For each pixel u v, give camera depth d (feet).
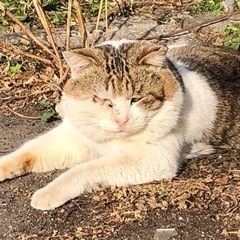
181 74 2.44
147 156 2.26
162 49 2.16
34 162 2.38
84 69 2.19
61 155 2.41
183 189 2.23
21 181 2.34
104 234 2.05
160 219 2.11
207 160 2.45
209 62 2.63
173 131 2.31
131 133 2.21
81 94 2.18
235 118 2.55
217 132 2.51
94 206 2.18
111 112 2.15
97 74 2.17
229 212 2.14
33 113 2.84
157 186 2.24
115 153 2.28
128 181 2.25
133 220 2.10
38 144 2.40
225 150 2.53
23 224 2.11
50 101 2.92
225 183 2.28
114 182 2.24
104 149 2.31
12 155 2.37
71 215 2.14
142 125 2.18
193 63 2.58
